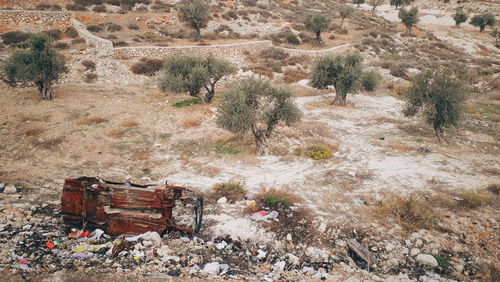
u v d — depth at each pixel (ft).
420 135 75.36
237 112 59.26
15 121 69.82
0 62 92.73
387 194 47.50
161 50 117.39
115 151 61.98
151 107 86.02
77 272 27.20
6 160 55.06
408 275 32.53
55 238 33.47
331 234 38.60
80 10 143.74
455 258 34.99
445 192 48.55
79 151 60.54
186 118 79.56
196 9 134.82
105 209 34.94
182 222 39.50
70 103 82.07
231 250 34.83
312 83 100.01
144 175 53.26
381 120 85.20
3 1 133.08
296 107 63.77
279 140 68.74
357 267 33.30
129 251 31.71
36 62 78.59
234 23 164.45
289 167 57.47
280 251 35.60
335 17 220.84
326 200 45.62
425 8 300.81
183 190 36.40
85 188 35.68
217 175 53.98
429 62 156.97
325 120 84.69
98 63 104.94
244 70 118.42
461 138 74.02
